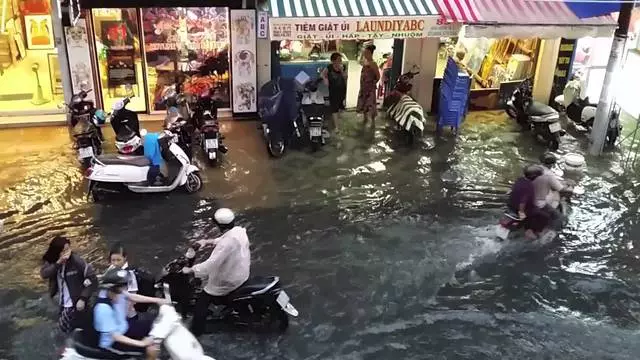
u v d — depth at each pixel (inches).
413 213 403.5
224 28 508.4
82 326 259.6
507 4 481.4
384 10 459.5
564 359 290.5
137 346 252.5
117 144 435.5
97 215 390.0
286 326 301.9
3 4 505.7
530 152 490.0
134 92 519.2
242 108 522.9
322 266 350.0
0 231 369.1
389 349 293.7
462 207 411.8
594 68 566.6
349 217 397.1
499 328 309.1
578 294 334.0
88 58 482.0
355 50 556.4
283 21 444.8
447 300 327.3
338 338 299.4
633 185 442.9
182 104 464.4
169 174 410.0
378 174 450.3
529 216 369.7
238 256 278.8
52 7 459.2
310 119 474.6
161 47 506.3
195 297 297.3
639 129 529.3
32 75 522.0
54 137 485.4
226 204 406.6
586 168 465.7
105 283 254.5
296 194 420.8
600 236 383.9
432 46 529.0
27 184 419.5
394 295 329.7
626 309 324.5
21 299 314.8
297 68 532.1
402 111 494.3
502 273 347.9
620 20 449.1
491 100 564.1
